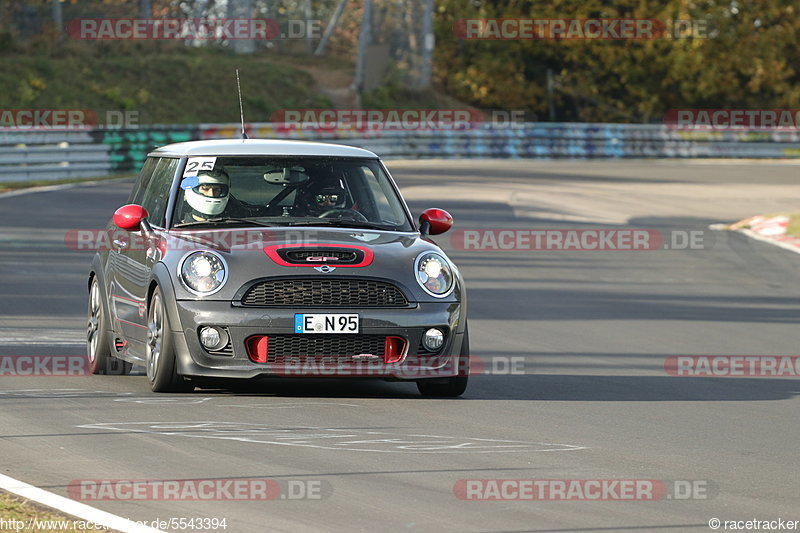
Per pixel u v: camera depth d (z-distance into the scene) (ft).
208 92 451.12
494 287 175.22
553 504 61.93
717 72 559.79
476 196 300.81
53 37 446.60
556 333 137.59
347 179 100.22
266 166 99.40
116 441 74.54
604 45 547.90
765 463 74.23
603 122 564.30
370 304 89.40
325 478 66.33
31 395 90.63
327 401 91.20
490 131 447.83
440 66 554.05
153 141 358.84
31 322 129.80
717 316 155.94
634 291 176.86
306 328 87.61
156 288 91.35
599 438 80.64
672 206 304.30
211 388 95.14
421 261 92.43
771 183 370.12
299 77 489.26
